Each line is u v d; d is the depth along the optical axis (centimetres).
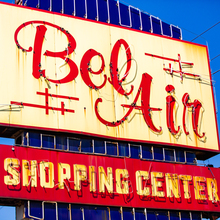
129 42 3562
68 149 3084
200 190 3475
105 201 3053
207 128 3709
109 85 3359
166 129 3506
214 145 3694
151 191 3266
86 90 3247
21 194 2797
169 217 3294
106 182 3098
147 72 3566
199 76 3809
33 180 2858
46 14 3281
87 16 3481
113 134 3266
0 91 2973
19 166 2844
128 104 3394
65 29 3316
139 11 3766
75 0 3466
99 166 3109
